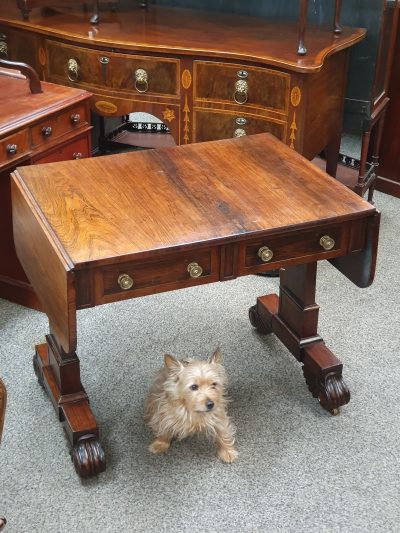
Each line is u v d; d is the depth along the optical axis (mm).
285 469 2484
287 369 2959
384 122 4250
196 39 3527
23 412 2705
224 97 3451
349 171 4145
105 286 2131
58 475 2453
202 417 2416
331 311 3332
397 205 4289
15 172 2512
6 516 2303
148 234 2176
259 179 2506
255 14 4023
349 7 3752
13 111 2939
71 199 2348
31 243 2371
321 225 2281
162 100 3551
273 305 3016
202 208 2320
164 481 2434
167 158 2639
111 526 2277
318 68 3146
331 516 2316
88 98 3180
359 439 2615
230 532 2258
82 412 2449
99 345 3059
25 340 3092
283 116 3342
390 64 3979
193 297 3396
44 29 3625
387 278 3598
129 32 3615
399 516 2322
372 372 2943
